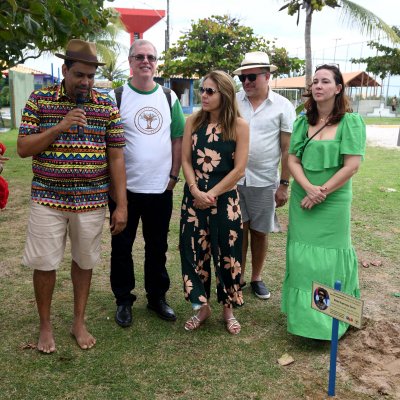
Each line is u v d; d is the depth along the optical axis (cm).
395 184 884
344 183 327
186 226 350
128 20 2567
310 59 1281
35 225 307
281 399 281
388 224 636
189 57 1786
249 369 310
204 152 339
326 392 287
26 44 519
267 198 404
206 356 325
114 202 357
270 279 458
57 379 297
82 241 317
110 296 414
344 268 339
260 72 380
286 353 329
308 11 1249
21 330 354
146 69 338
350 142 323
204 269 357
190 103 3097
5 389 286
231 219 343
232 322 359
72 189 304
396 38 1284
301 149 344
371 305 404
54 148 298
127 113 345
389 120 3291
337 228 335
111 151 319
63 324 363
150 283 380
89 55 285
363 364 316
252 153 395
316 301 289
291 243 350
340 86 329
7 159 329
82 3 434
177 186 872
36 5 342
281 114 392
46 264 312
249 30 1814
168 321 373
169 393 285
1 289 424
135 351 329
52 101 297
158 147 350
